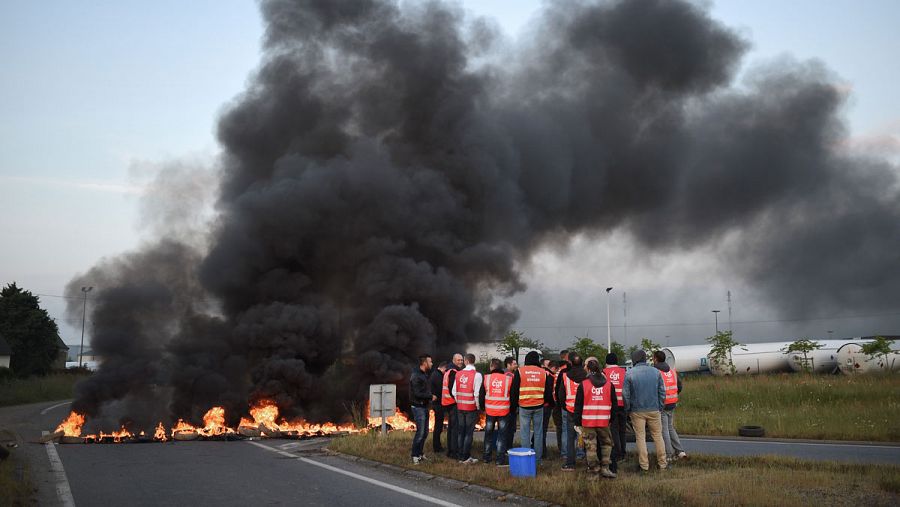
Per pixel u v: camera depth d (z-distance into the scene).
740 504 7.98
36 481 10.96
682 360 45.84
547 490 8.98
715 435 19.30
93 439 18.09
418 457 12.19
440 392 13.54
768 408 23.58
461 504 8.77
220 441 18.50
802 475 9.88
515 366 12.52
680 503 8.06
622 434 11.99
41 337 62.78
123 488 10.23
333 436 19.77
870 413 20.53
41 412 28.72
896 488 8.93
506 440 11.73
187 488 10.20
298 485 10.37
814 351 41.56
